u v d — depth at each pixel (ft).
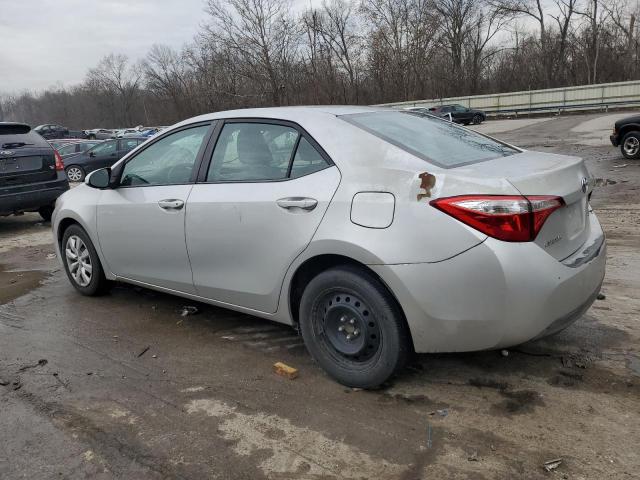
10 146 28.12
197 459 8.77
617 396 9.95
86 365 12.20
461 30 170.91
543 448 8.62
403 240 9.30
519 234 8.80
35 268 21.18
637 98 121.19
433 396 10.27
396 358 9.91
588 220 11.09
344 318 10.52
